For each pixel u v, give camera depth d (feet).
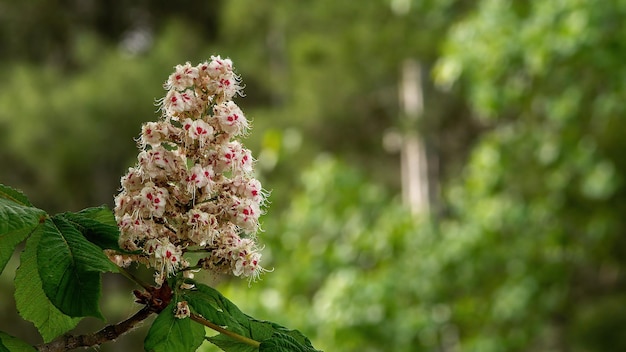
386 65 60.80
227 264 6.77
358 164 73.51
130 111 67.15
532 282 44.70
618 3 39.78
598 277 60.34
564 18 40.42
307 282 39.47
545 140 45.27
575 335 57.67
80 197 71.10
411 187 64.03
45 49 82.53
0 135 68.74
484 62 43.04
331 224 42.98
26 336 60.34
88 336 6.61
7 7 80.43
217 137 6.79
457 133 69.00
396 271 43.68
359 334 38.24
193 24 84.69
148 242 6.48
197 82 6.79
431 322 40.24
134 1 85.25
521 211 45.27
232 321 6.56
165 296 6.69
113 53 69.97
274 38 73.51
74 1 83.61
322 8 62.03
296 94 67.15
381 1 59.82
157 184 6.66
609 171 43.91
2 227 6.00
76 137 66.13
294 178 59.82
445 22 54.54
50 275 5.99
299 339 7.06
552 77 43.88
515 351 47.09
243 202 6.75
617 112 43.39
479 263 44.50
